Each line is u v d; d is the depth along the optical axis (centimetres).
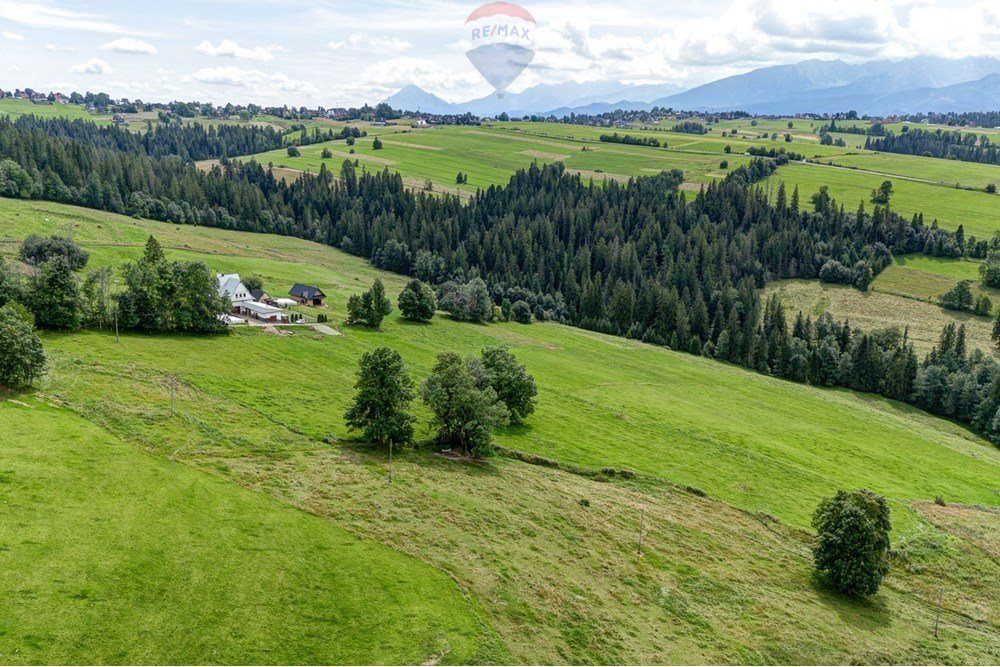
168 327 10806
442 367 8431
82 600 4088
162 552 4738
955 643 5959
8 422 6138
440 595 5031
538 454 8756
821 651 5444
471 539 6003
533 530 6438
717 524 7562
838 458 10762
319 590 4759
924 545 7888
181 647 3959
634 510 7444
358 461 7250
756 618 5791
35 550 4400
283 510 5741
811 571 6912
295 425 7875
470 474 7550
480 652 4494
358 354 11638
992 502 9806
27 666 3556
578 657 4741
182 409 7538
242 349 10594
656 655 4966
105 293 10681
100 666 3688
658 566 6338
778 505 8444
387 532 5797
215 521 5303
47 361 7988
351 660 4191
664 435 10350
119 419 6825
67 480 5347
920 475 10556
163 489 5594
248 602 4459
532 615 5094
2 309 7238
